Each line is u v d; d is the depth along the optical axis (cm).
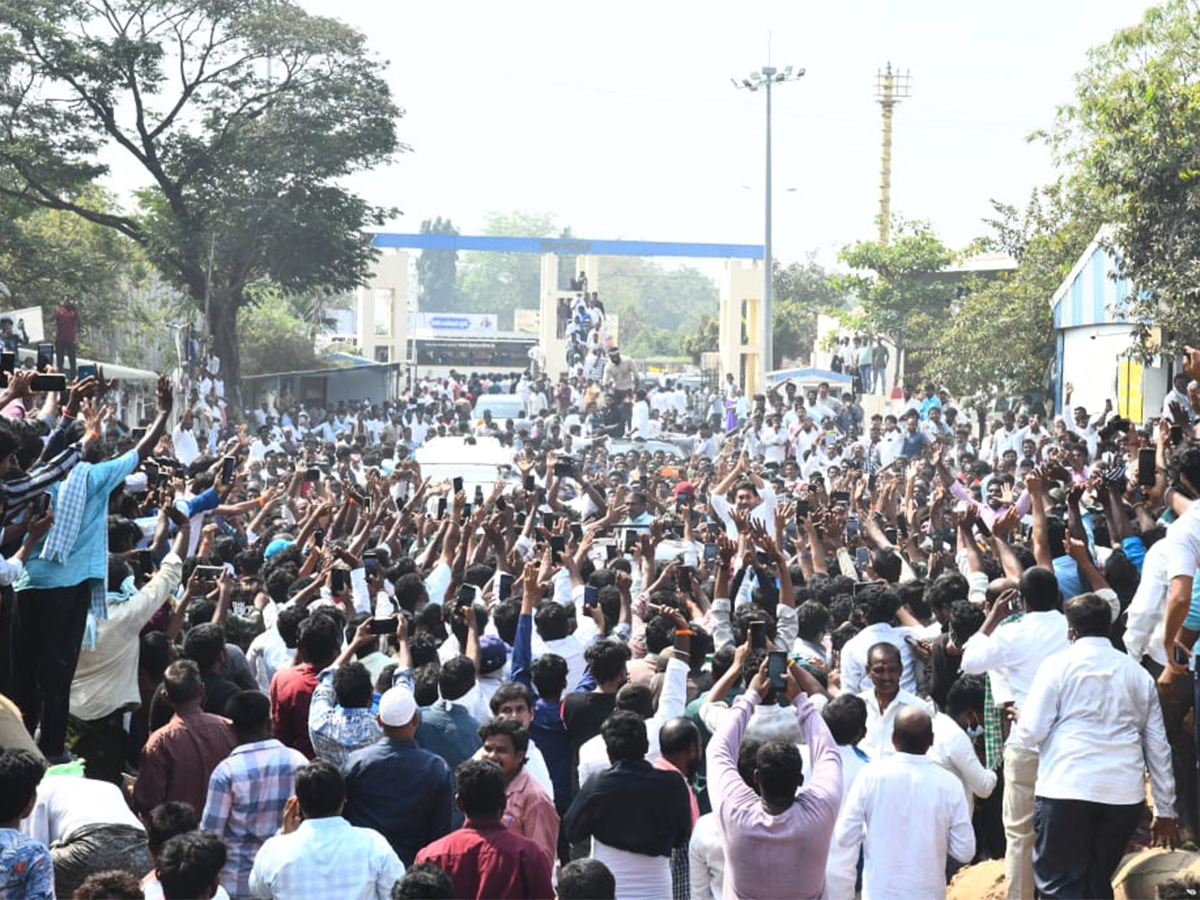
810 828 624
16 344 2828
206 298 4209
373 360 6775
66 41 4062
